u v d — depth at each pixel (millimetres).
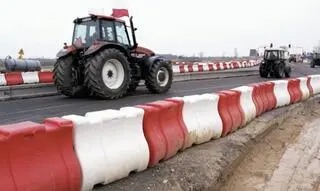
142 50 12062
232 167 5922
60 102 10102
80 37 11281
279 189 5348
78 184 3895
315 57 39656
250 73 25219
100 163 4117
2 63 23344
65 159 3807
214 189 5129
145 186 4441
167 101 5652
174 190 4523
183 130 5742
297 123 9570
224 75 22344
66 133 3855
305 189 5367
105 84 10289
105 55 10148
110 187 4316
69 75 11141
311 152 7141
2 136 3359
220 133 6793
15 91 11297
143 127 4918
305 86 12828
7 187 3285
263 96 9531
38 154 3578
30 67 19453
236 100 7695
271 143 7660
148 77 11711
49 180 3605
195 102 6180
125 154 4457
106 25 11070
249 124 8281
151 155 4926
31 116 7930
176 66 21562
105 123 4289
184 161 5398
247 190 5312
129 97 10984
